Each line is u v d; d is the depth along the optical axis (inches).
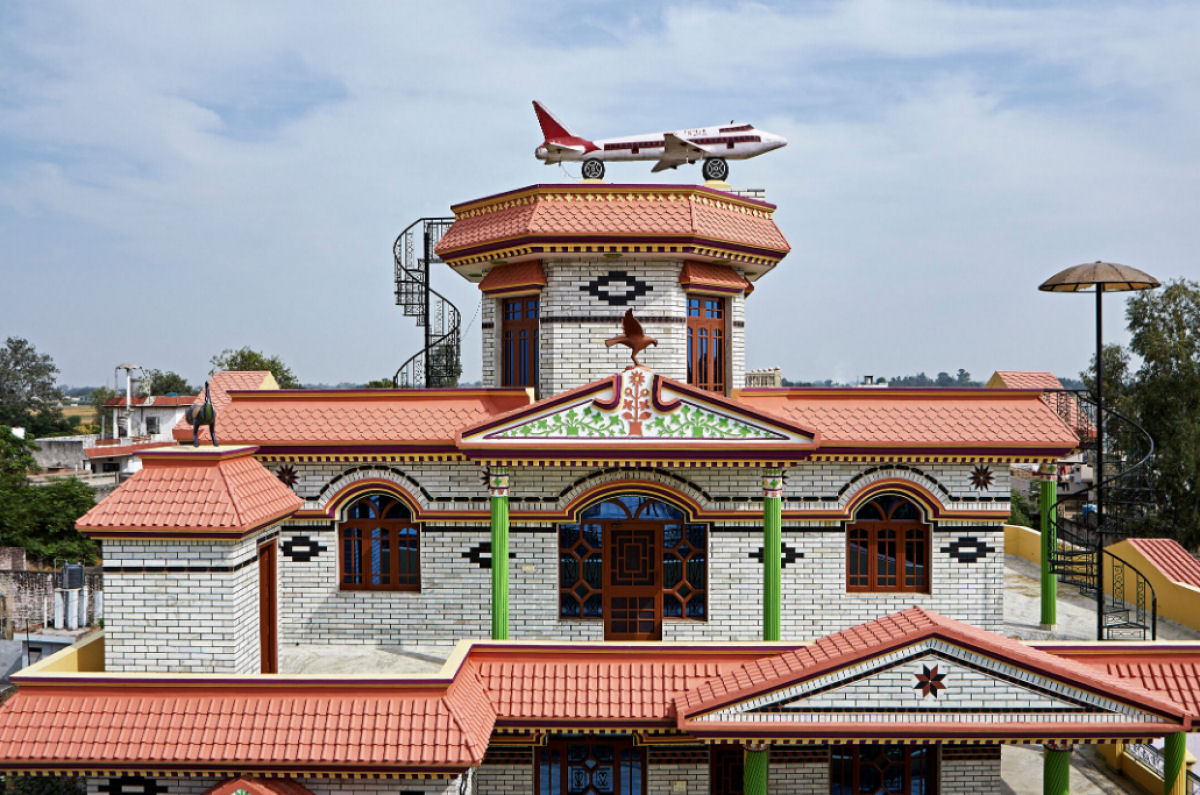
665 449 566.3
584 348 696.4
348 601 642.8
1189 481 1774.1
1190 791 554.6
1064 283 679.1
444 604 639.1
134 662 509.7
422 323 1240.8
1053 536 703.1
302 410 649.6
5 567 1561.3
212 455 527.8
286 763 461.7
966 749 568.1
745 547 625.3
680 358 701.9
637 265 695.1
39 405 4943.4
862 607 635.5
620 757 568.1
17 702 486.0
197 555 506.3
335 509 639.8
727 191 776.3
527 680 539.5
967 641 479.2
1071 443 609.3
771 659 534.0
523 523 628.7
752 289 754.2
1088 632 699.4
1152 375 1806.1
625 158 791.7
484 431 569.6
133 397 3179.1
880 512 641.0
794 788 568.1
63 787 644.1
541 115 783.1
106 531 501.0
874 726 482.9
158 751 464.8
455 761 456.8
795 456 562.3
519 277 705.0
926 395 648.4
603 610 632.4
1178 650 541.6
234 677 485.7
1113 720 478.6
